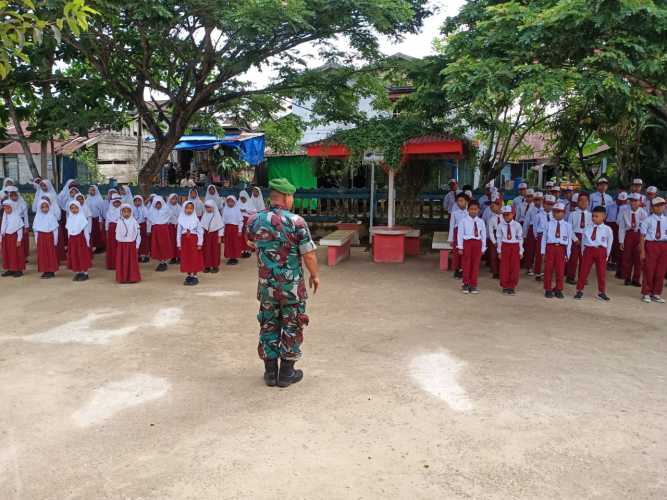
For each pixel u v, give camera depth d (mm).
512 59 8203
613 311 7887
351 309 7895
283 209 4875
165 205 10727
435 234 12359
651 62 7160
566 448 3869
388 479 3480
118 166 23391
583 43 7652
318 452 3818
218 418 4355
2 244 10219
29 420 4340
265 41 10500
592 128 15125
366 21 10312
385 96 13539
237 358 5781
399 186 14289
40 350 6023
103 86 12289
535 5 8086
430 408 4523
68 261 9922
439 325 7055
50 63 12078
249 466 3637
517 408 4523
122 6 9062
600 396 4777
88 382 5113
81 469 3615
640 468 3609
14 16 4234
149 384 5066
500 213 9492
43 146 15375
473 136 17562
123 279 9586
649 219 8477
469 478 3492
